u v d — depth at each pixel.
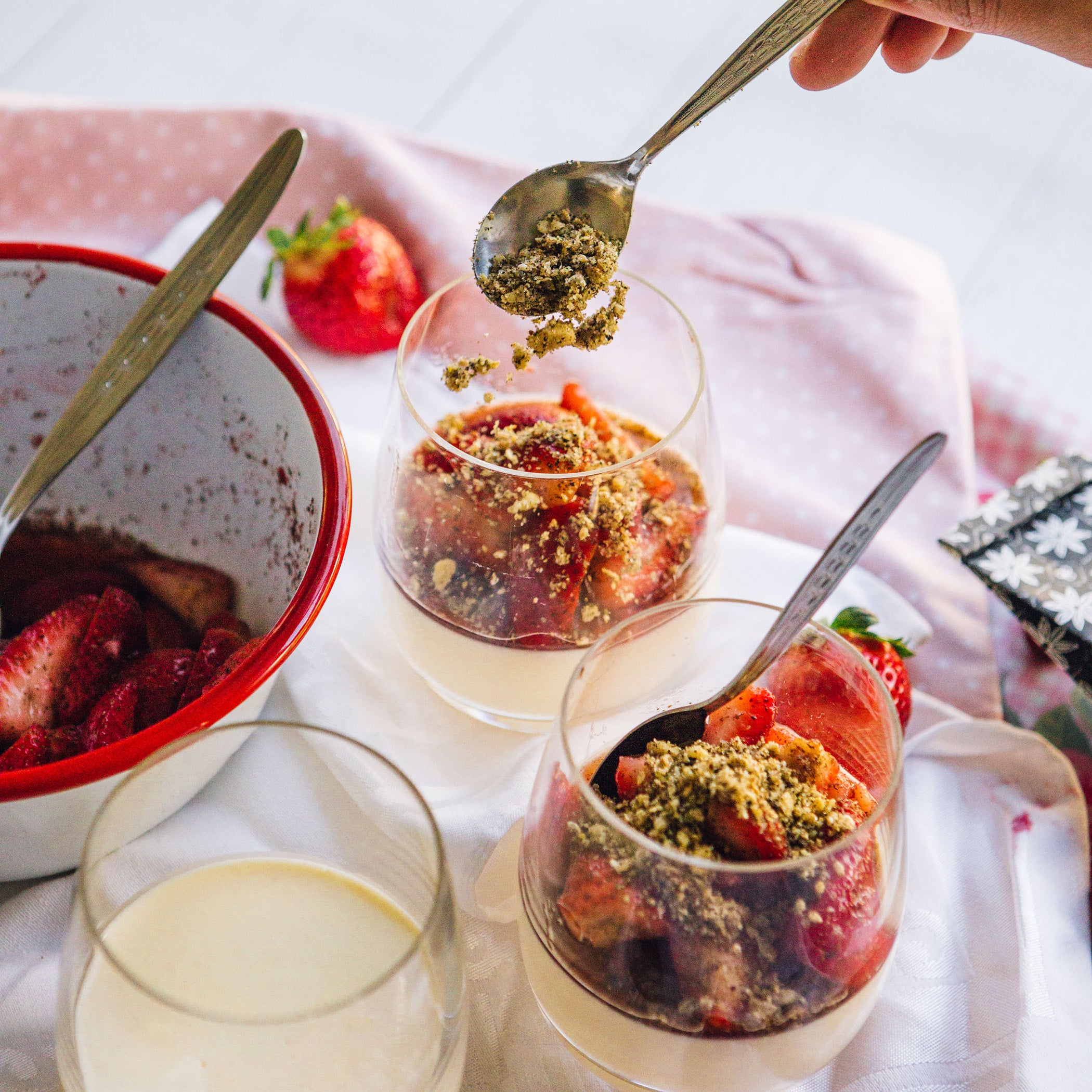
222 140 1.09
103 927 0.49
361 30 1.67
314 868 0.53
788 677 0.60
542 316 0.71
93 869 0.47
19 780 0.54
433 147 1.13
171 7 1.64
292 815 0.63
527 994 0.64
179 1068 0.44
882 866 0.51
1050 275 1.52
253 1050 0.43
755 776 0.54
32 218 1.08
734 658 0.62
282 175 0.74
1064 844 0.73
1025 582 0.78
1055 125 1.69
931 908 0.68
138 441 0.79
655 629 0.58
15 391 0.79
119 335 0.75
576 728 0.57
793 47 0.69
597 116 1.62
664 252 1.08
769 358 1.04
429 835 0.48
